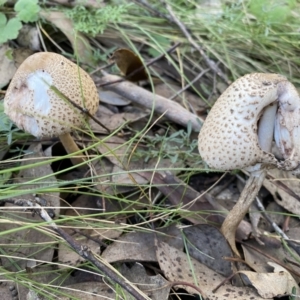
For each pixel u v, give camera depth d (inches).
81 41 15.2
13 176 11.6
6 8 15.5
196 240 10.7
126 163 12.2
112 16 15.6
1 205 10.7
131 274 10.0
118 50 13.5
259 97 8.6
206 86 15.7
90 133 11.5
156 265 10.5
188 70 16.0
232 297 9.6
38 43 14.5
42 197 10.9
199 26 16.8
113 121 13.4
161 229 10.9
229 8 17.7
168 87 15.5
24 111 9.9
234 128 8.7
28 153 11.4
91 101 10.4
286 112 9.0
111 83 13.8
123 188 11.6
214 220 11.3
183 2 18.3
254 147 8.7
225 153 8.8
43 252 10.2
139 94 13.8
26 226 9.1
